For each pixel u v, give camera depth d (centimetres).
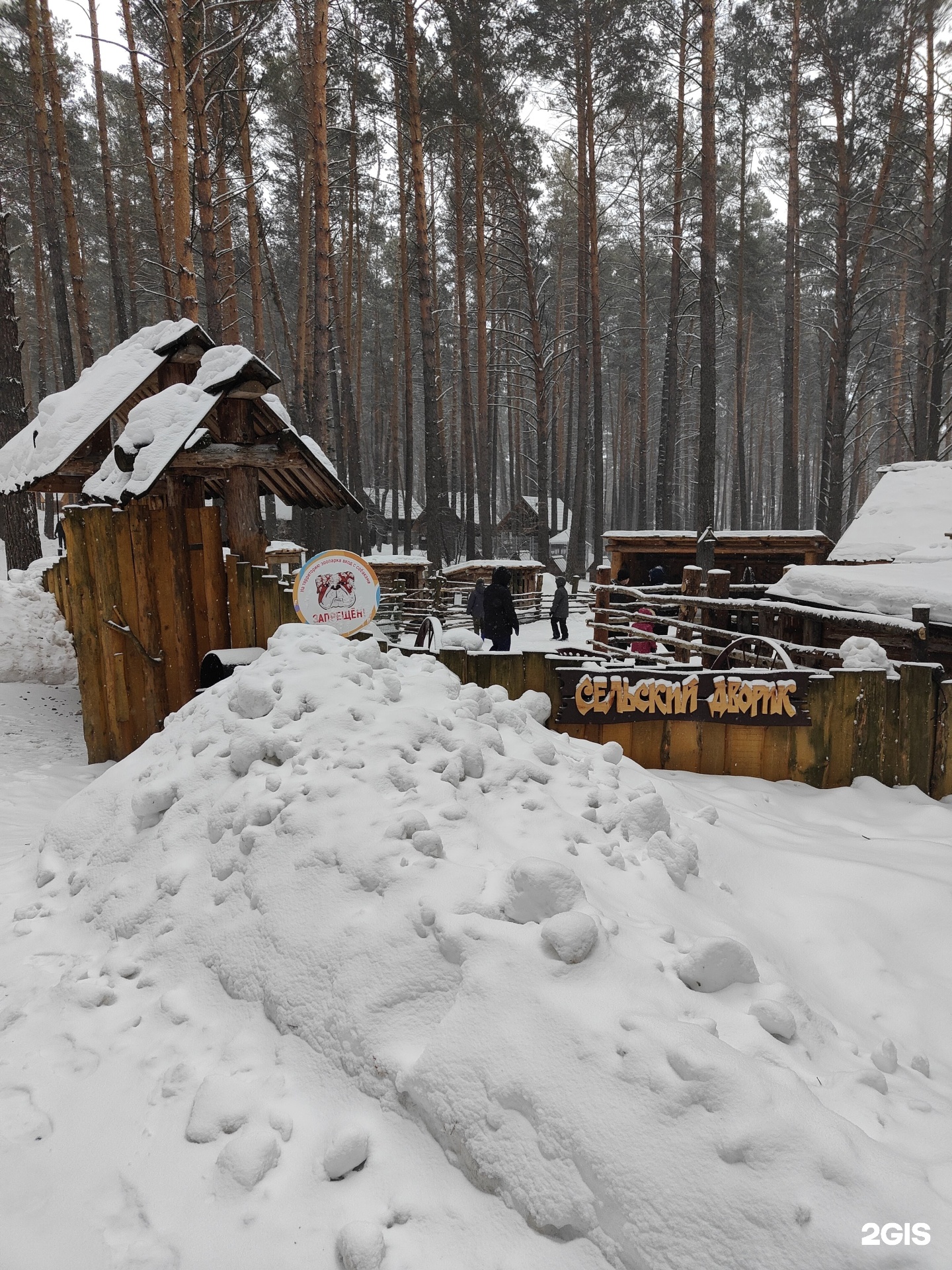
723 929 269
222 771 323
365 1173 174
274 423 609
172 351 645
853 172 2405
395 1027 204
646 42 2320
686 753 464
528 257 2667
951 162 2106
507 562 2195
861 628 655
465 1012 197
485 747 329
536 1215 157
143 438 548
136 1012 238
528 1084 174
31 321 3669
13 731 661
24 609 922
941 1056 238
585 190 2705
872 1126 174
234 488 592
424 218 1966
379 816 271
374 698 342
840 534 2416
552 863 232
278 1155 180
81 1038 229
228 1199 170
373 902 240
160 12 1321
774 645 527
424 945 221
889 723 449
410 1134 183
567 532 4253
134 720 582
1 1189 178
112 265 2366
